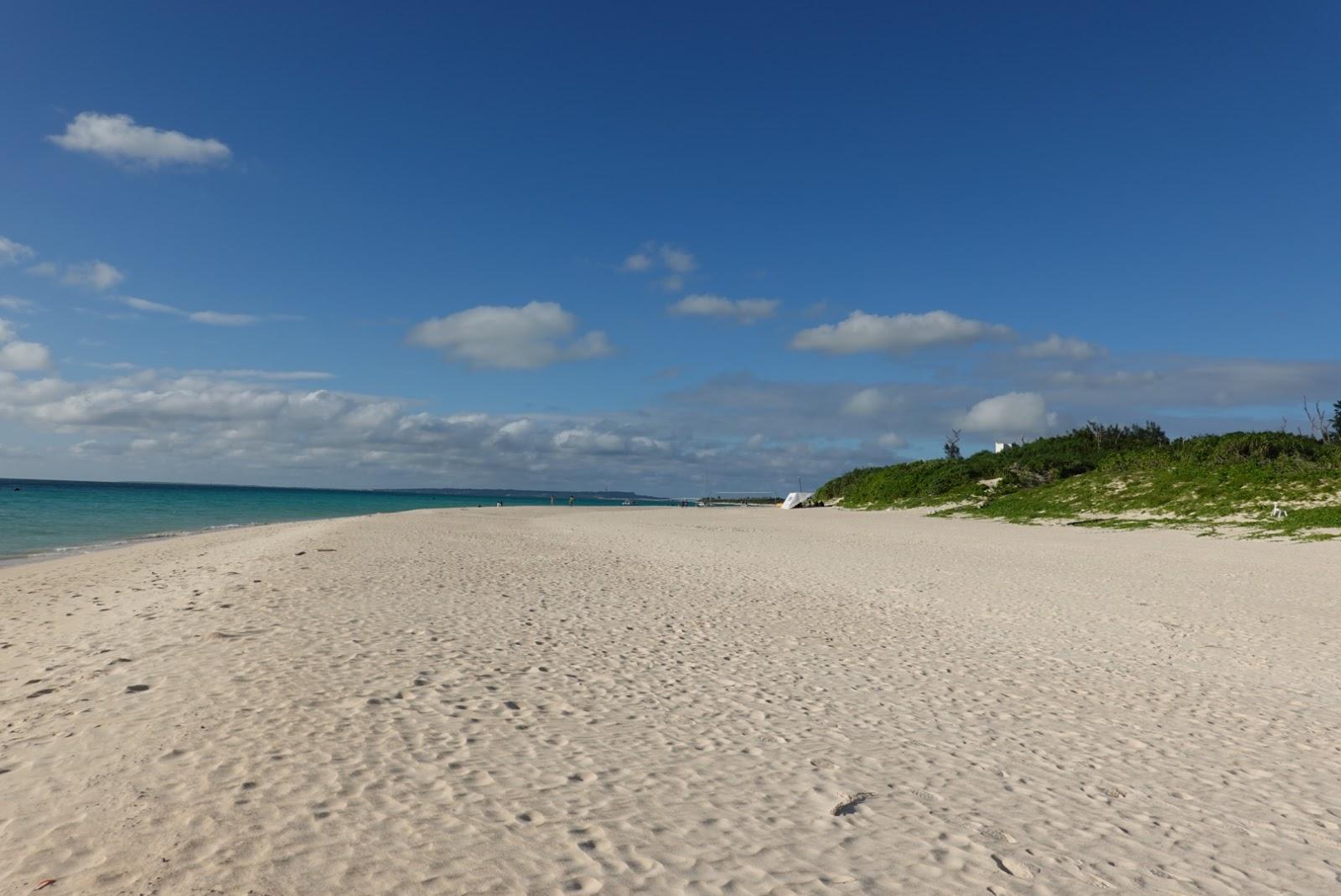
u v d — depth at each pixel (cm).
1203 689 864
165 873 404
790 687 832
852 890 416
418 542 2502
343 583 1454
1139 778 599
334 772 543
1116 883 437
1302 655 1033
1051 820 518
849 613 1314
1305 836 503
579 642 1013
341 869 414
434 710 696
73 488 14512
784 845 466
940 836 486
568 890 403
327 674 795
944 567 1969
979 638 1125
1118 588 1605
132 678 773
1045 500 3988
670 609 1305
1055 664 972
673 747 633
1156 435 5253
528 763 582
